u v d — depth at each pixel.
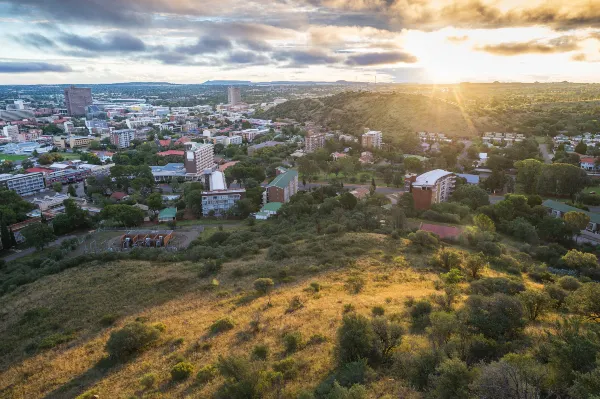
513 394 32.72
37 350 64.88
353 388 37.41
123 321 72.75
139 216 161.25
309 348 54.16
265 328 62.69
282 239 120.25
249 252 112.62
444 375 37.12
